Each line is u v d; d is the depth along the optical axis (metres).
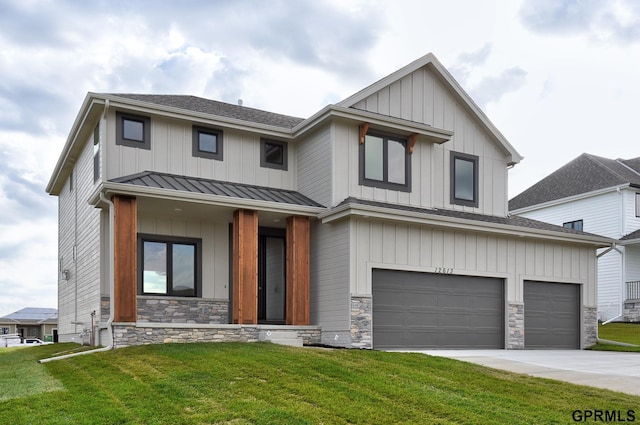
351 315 14.35
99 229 14.89
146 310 15.09
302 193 17.42
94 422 6.77
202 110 17.12
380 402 7.66
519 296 17.28
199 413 7.14
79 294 18.16
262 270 17.05
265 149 17.53
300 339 14.62
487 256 16.86
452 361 11.02
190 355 10.84
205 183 15.82
